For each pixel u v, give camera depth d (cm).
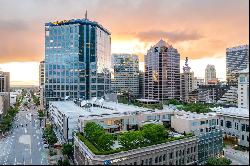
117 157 9938
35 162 12625
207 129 15525
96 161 9694
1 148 15462
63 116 17812
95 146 11106
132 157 10312
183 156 12081
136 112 17238
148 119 16900
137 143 11219
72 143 14412
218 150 13675
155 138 11531
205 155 13038
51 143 15600
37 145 16200
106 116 15762
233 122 16188
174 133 14438
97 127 12438
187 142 12231
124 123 15962
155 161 11050
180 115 16575
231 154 14038
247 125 15338
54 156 13638
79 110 18950
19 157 13550
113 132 15462
